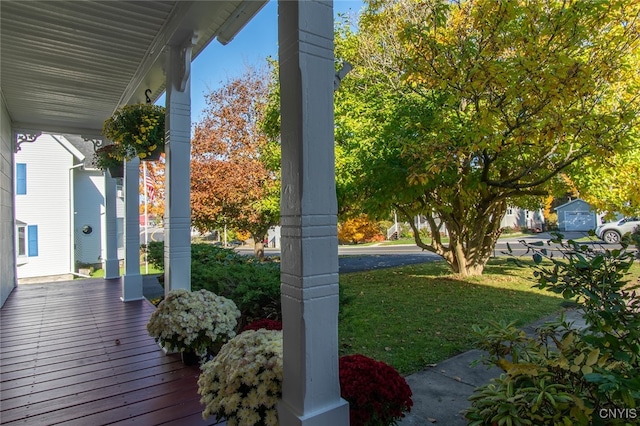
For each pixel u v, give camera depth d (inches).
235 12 95.0
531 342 74.0
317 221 56.2
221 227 438.0
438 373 112.3
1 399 85.0
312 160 56.0
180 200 114.7
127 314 162.1
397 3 242.7
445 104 210.7
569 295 63.1
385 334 149.6
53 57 128.4
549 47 165.2
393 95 238.8
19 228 406.6
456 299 207.2
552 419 55.6
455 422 84.5
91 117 202.5
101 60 131.5
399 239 776.9
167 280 113.9
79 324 147.0
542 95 159.2
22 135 221.1
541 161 200.8
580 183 227.0
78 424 74.6
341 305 143.5
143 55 128.1
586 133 166.2
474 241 277.1
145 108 143.3
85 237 453.7
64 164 431.2
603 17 157.5
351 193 266.8
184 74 110.5
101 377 97.1
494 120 179.9
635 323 56.0
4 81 150.4
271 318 119.8
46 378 96.7
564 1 161.6
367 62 261.6
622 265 62.3
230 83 426.9
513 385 63.1
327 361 56.2
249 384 61.2
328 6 58.8
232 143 416.5
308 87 55.9
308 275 54.9
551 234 71.9
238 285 128.9
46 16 102.4
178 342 102.6
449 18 220.4
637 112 171.3
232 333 106.0
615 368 57.3
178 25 100.4
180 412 79.2
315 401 54.7
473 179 223.9
